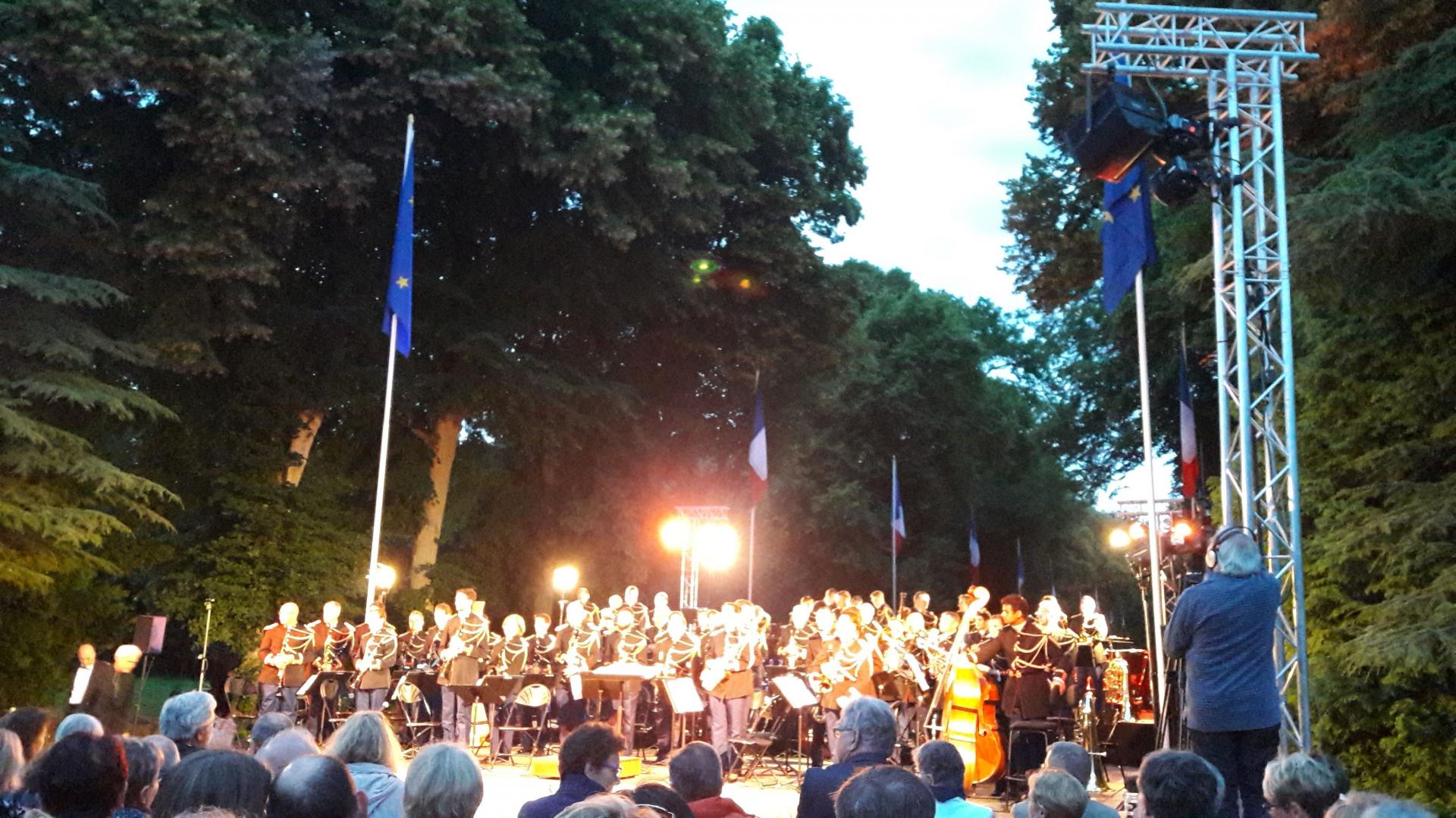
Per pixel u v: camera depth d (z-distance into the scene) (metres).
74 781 4.39
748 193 27.88
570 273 28.50
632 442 30.14
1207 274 15.79
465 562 31.80
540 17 25.66
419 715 20.75
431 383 26.53
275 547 24.39
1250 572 7.03
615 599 18.92
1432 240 13.25
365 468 28.80
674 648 17.38
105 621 22.11
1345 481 15.59
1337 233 12.48
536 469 32.16
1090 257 30.91
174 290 21.78
